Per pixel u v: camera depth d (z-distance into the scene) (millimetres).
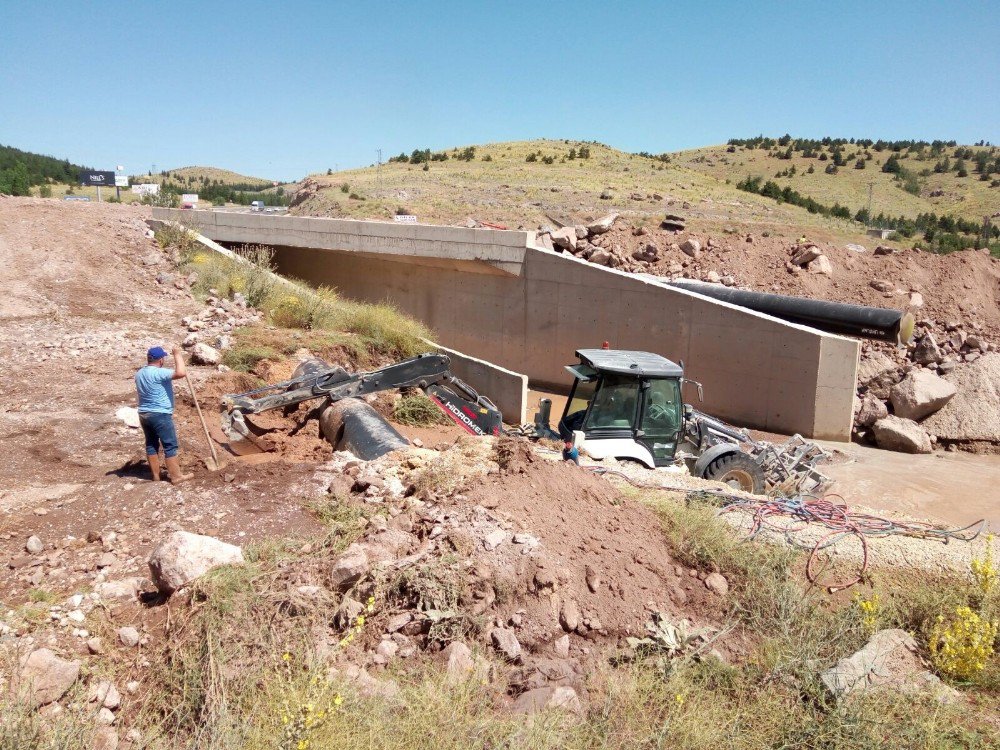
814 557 7047
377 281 25734
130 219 22125
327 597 5371
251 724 4266
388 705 4496
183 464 8164
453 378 11180
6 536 6266
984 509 13047
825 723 4844
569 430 10484
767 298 19391
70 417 9320
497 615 5492
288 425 11125
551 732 4371
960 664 5562
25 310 14727
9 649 4645
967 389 17453
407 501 6793
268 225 23688
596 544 6492
